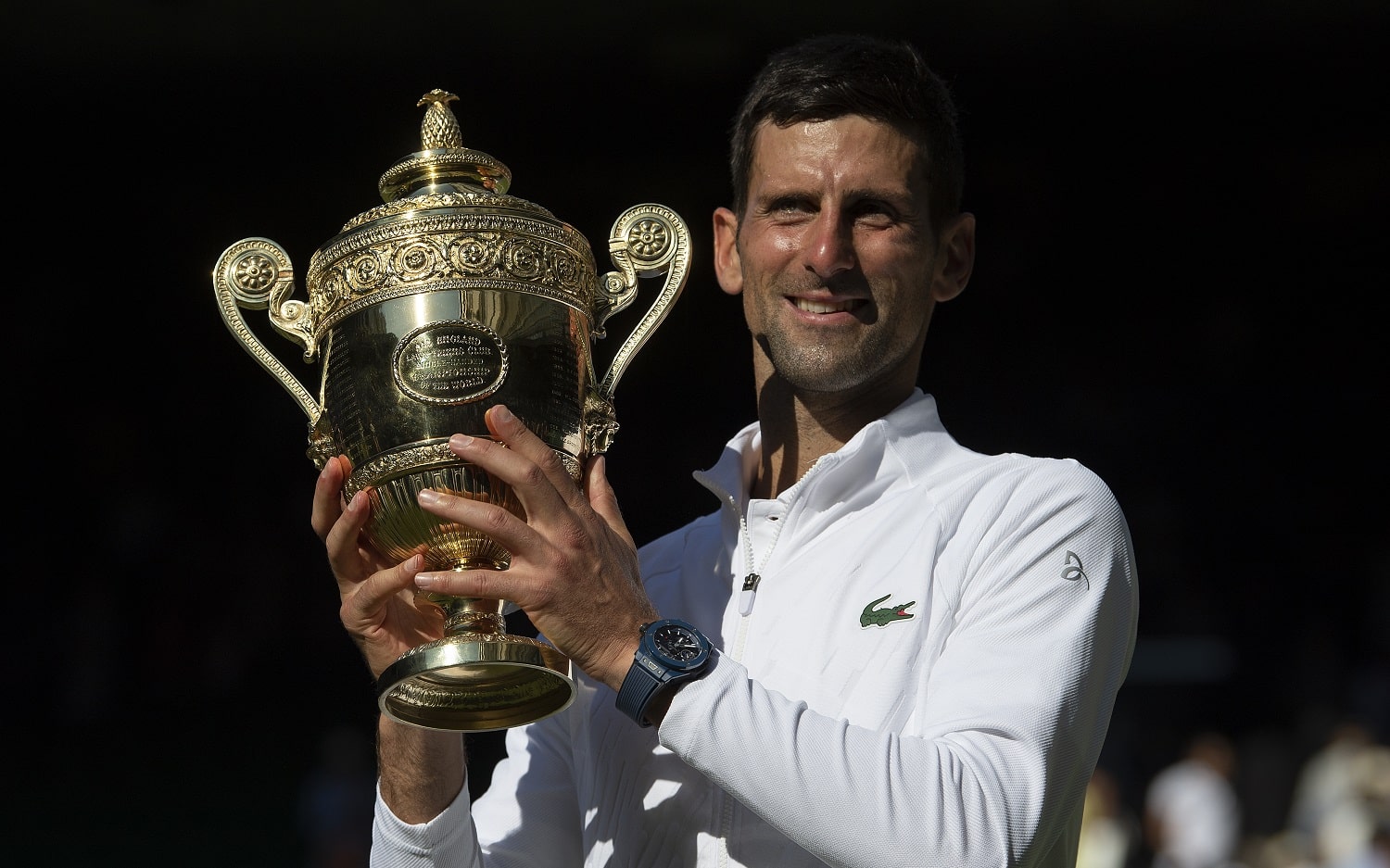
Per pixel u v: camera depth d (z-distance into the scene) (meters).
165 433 39.06
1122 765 28.84
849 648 3.71
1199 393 39.56
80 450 38.91
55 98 34.75
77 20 29.83
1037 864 3.53
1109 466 38.62
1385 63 34.19
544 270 3.63
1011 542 3.73
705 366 37.50
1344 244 40.03
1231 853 20.62
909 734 3.60
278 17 30.00
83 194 38.88
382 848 3.86
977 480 3.91
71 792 28.48
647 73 32.97
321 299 3.72
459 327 3.54
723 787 3.29
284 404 39.09
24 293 39.78
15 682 34.12
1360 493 37.69
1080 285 40.28
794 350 3.96
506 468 3.31
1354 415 38.53
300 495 38.22
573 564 3.32
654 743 3.81
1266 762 26.36
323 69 32.69
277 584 37.00
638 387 37.50
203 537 37.72
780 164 3.98
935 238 4.16
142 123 36.25
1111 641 3.69
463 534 3.53
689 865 3.67
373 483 3.54
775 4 29.73
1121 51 33.34
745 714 3.27
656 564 4.33
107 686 34.03
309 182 38.97
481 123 35.41
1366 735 20.58
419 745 3.79
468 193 3.68
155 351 39.81
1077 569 3.69
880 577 3.79
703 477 4.14
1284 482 37.94
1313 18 31.59
